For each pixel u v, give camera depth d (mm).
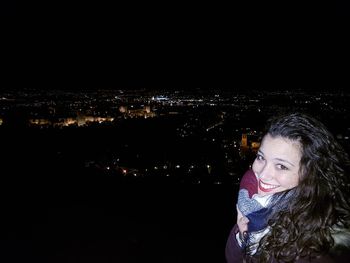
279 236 982
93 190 6020
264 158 1058
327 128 1033
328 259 891
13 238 3977
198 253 3721
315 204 964
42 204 5156
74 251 3697
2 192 5730
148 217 4664
